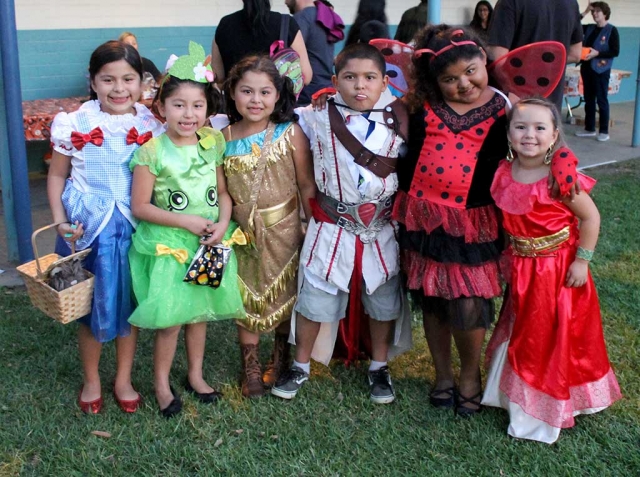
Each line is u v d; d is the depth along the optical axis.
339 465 2.60
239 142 2.87
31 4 6.34
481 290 2.69
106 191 2.71
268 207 2.90
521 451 2.69
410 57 2.87
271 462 2.62
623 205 5.90
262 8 3.50
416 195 2.76
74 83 6.74
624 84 12.22
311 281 2.92
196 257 2.74
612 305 3.93
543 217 2.63
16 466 2.57
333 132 2.77
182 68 2.65
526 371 2.74
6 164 4.34
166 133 2.76
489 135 2.68
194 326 2.94
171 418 2.88
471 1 9.85
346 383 3.20
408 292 2.97
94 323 2.68
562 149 2.61
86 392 2.93
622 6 12.07
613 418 2.89
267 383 3.18
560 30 4.20
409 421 2.90
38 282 2.57
